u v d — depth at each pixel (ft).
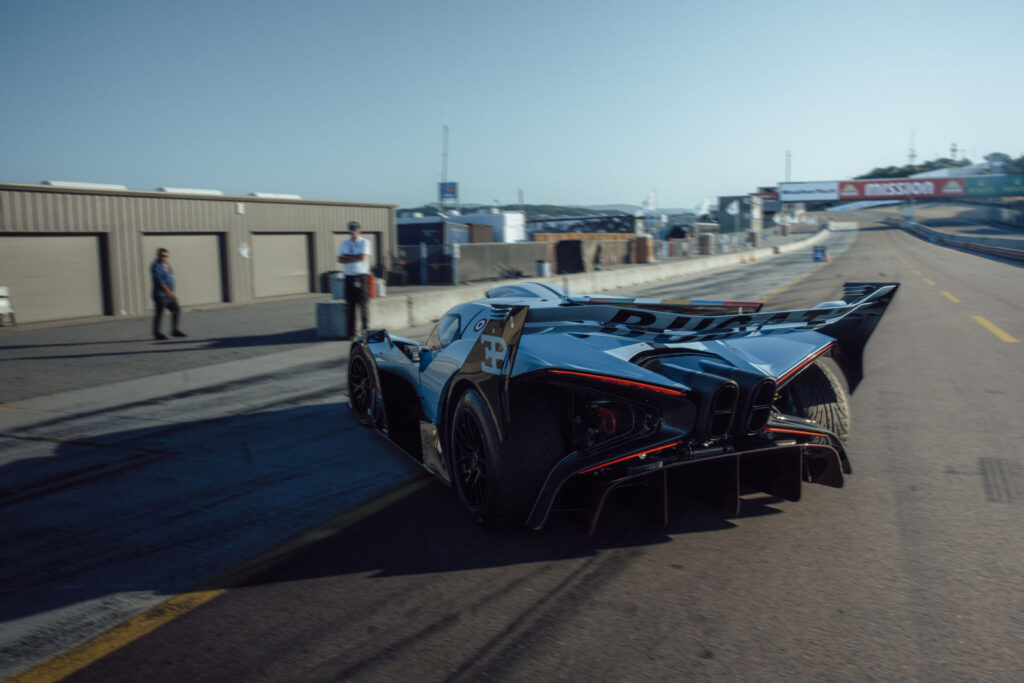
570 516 11.76
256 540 11.02
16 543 11.01
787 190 315.58
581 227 160.97
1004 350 28.35
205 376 26.27
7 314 45.16
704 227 194.70
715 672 7.34
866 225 317.63
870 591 9.07
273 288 68.23
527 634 8.15
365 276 36.32
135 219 53.47
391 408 16.07
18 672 7.56
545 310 9.40
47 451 16.37
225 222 61.41
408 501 12.62
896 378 23.31
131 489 13.55
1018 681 7.14
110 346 35.24
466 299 48.55
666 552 10.31
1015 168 432.25
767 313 11.16
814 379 12.95
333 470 14.52
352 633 8.25
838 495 12.60
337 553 10.48
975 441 15.90
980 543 10.47
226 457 15.61
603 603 8.85
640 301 13.67
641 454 9.94
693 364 10.86
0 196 44.45
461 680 7.28
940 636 8.00
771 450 10.98
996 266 88.69
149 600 9.12
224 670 7.54
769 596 8.97
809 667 7.41
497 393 10.14
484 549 10.53
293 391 23.22
